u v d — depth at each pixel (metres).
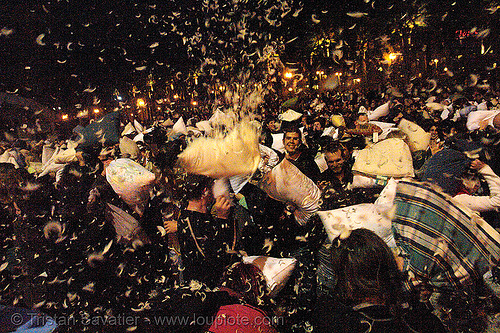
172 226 3.54
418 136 4.22
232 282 1.78
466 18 7.84
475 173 3.14
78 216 3.73
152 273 3.62
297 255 2.77
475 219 2.27
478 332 2.30
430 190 2.35
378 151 2.91
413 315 1.65
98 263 3.45
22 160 7.72
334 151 2.89
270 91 9.70
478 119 5.05
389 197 2.49
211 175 2.70
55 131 9.98
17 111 9.48
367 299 1.55
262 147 3.70
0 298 3.52
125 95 12.92
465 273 2.18
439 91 7.00
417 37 12.30
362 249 1.57
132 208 3.60
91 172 3.93
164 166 2.91
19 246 3.95
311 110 10.98
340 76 15.14
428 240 2.21
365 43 12.97
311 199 2.73
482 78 8.34
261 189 2.85
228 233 2.81
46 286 3.47
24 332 2.14
